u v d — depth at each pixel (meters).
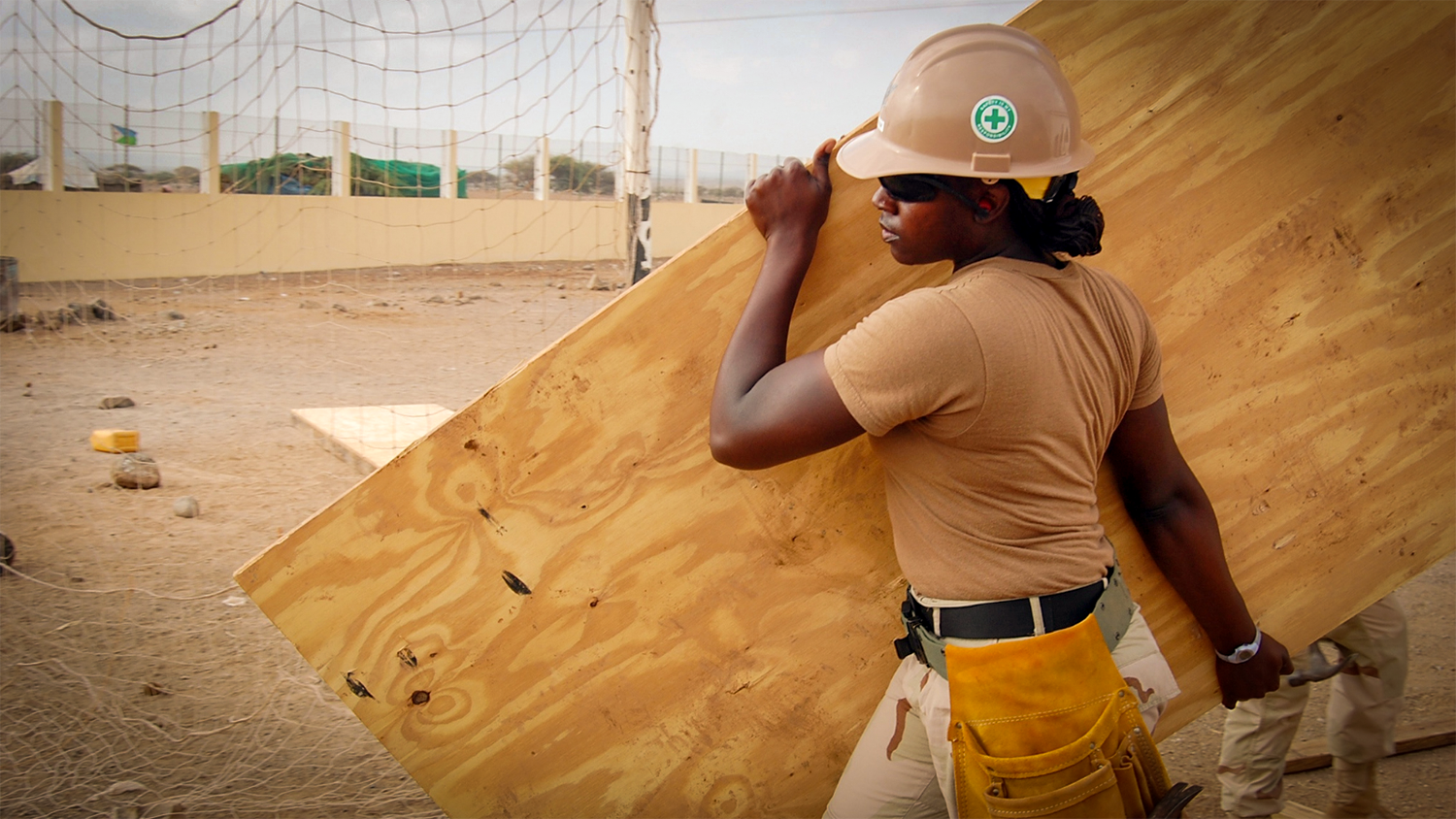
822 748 2.15
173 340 11.46
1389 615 2.71
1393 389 2.08
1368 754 2.81
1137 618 1.65
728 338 1.98
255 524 5.43
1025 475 1.46
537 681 2.12
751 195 1.83
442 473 2.02
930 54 1.49
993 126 1.43
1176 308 2.01
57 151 15.06
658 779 2.18
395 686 2.11
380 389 9.10
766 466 1.53
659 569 2.08
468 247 19.05
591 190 18.98
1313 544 2.11
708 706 2.14
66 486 5.96
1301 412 2.07
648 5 5.02
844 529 2.06
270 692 3.59
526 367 1.99
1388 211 2.01
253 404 8.36
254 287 16.02
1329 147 1.98
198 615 4.23
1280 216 2.00
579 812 2.19
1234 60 1.94
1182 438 2.05
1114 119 1.94
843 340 1.46
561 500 2.05
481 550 2.06
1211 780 3.28
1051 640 1.49
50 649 3.85
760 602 2.10
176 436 7.28
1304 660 2.67
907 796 1.74
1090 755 1.47
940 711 1.58
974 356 1.37
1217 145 1.96
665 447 2.03
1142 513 1.86
